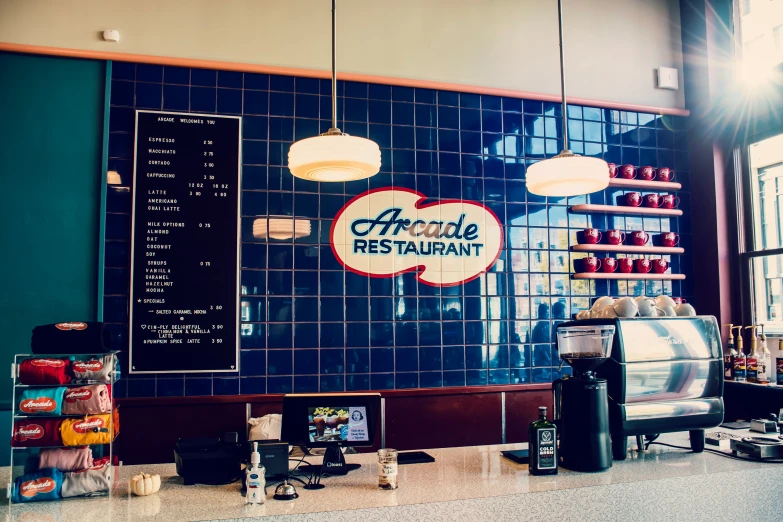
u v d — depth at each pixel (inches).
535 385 175.0
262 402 155.4
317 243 163.9
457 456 106.8
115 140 153.9
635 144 194.7
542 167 109.7
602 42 195.2
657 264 187.0
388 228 169.5
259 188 161.3
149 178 154.7
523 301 178.7
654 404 102.2
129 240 153.1
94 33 154.5
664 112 197.0
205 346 154.3
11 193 147.1
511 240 179.3
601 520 86.4
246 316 157.6
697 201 196.9
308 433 94.7
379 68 172.7
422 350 169.0
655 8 202.7
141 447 148.0
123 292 151.6
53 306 147.3
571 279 183.5
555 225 183.6
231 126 160.6
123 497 84.0
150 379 151.1
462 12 181.6
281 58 165.8
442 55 178.5
